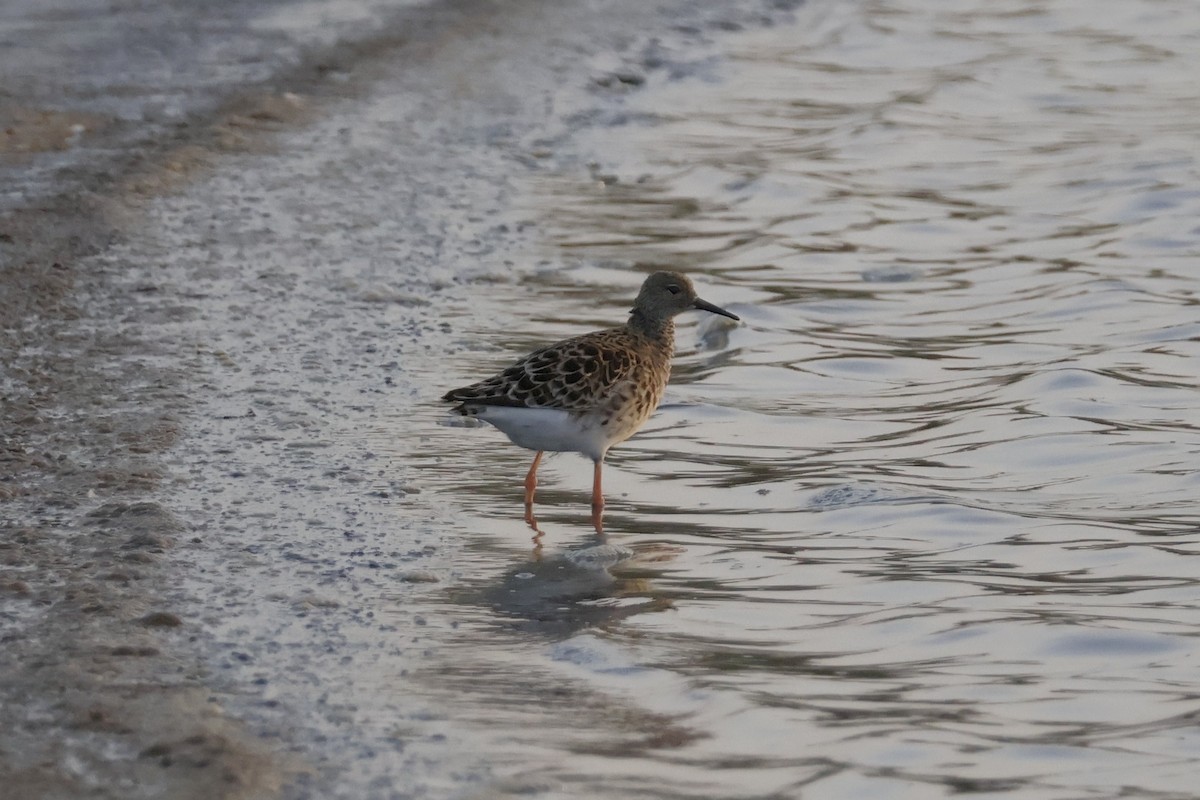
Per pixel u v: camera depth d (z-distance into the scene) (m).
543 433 12.32
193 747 8.50
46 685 9.17
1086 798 8.09
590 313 17.47
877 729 8.86
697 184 23.11
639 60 30.09
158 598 10.49
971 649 9.88
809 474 13.28
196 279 18.02
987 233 20.81
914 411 14.82
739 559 11.53
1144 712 9.00
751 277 19.12
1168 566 11.08
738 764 8.48
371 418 14.29
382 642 10.01
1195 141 24.69
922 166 24.00
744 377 15.88
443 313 17.36
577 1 34.66
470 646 9.98
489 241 20.19
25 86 27.02
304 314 17.06
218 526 11.78
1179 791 8.14
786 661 9.79
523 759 8.53
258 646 9.86
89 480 12.51
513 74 28.81
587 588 10.98
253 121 25.28
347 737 8.73
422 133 25.19
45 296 17.12
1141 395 14.88
